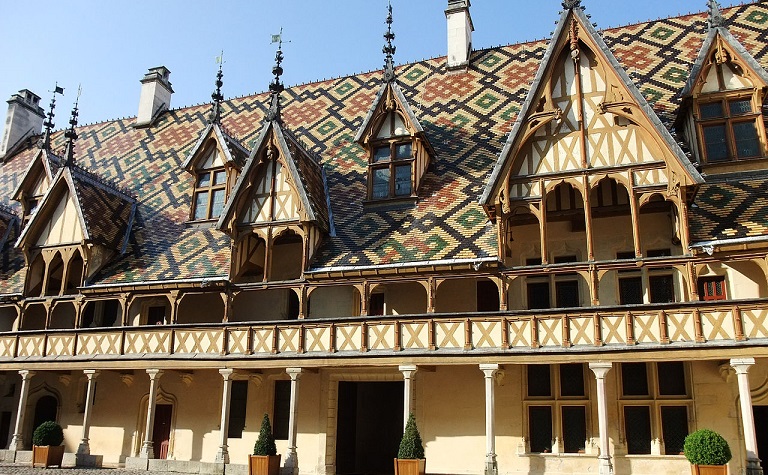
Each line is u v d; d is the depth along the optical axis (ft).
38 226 77.25
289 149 68.44
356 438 73.51
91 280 73.46
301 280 63.72
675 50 74.59
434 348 57.72
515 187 58.29
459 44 86.94
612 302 59.00
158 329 68.18
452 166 71.36
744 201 55.57
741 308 50.29
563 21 60.75
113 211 79.82
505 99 78.28
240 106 97.86
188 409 71.10
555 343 54.39
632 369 58.08
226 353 64.64
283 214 66.33
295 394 61.36
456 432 61.05
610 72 58.18
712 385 55.11
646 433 56.49
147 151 95.76
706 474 47.14
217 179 79.05
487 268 57.21
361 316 60.64
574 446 58.08
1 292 77.61
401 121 71.41
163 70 105.60
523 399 59.67
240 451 67.77
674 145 53.88
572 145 57.93
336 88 93.50
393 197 69.41
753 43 70.64
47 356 72.28
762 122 58.75
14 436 72.33
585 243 60.90
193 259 71.87
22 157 104.88
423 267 58.65
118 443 72.69
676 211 56.29
